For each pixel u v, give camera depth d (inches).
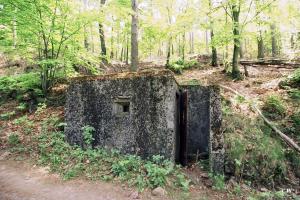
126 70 628.1
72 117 314.5
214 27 499.2
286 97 369.4
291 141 282.2
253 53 1119.6
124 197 215.6
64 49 430.6
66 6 388.5
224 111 312.2
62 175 254.7
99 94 303.7
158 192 219.5
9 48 415.5
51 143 310.7
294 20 593.0
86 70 528.1
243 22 488.1
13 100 465.4
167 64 663.1
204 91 329.1
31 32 395.9
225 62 606.2
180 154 306.5
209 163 279.7
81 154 286.2
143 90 285.1
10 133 353.4
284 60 472.1
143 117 282.8
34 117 391.9
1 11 368.8
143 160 275.0
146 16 628.1
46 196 214.7
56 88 458.3
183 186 234.4
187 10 548.7
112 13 409.7
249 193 236.4
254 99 372.2
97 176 249.1
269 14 493.4
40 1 368.2
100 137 298.8
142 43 725.3
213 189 239.9
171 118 274.4
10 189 226.2
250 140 280.8
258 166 261.9
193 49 1216.8
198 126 326.6
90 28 473.7
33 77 467.2
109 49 800.3
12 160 291.7
